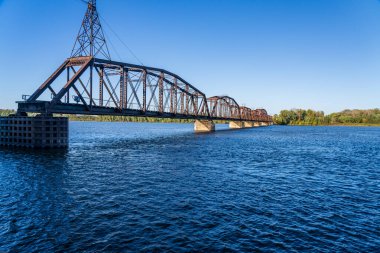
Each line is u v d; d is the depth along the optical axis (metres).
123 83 63.22
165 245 14.51
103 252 13.75
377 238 15.80
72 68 58.16
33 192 23.64
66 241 14.86
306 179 30.72
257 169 36.06
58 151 49.19
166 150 54.84
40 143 50.31
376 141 87.19
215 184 27.25
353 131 164.62
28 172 31.52
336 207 21.00
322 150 61.38
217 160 42.75
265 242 15.04
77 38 57.78
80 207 20.02
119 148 57.53
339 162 43.81
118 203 20.97
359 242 15.27
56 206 20.17
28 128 50.19
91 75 55.84
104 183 26.98
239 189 25.56
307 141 85.62
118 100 61.84
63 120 52.31
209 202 21.50
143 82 70.06
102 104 58.78
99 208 19.84
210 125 140.12
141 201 21.50
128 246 14.36
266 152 55.56
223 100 149.75
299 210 20.16
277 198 22.98
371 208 20.94
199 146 63.84
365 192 25.55
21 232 15.90
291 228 16.92
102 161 39.94
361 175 33.53
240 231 16.33
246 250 14.16
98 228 16.48
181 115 91.56
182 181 28.23
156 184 26.83
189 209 19.84
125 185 26.30
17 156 42.72
